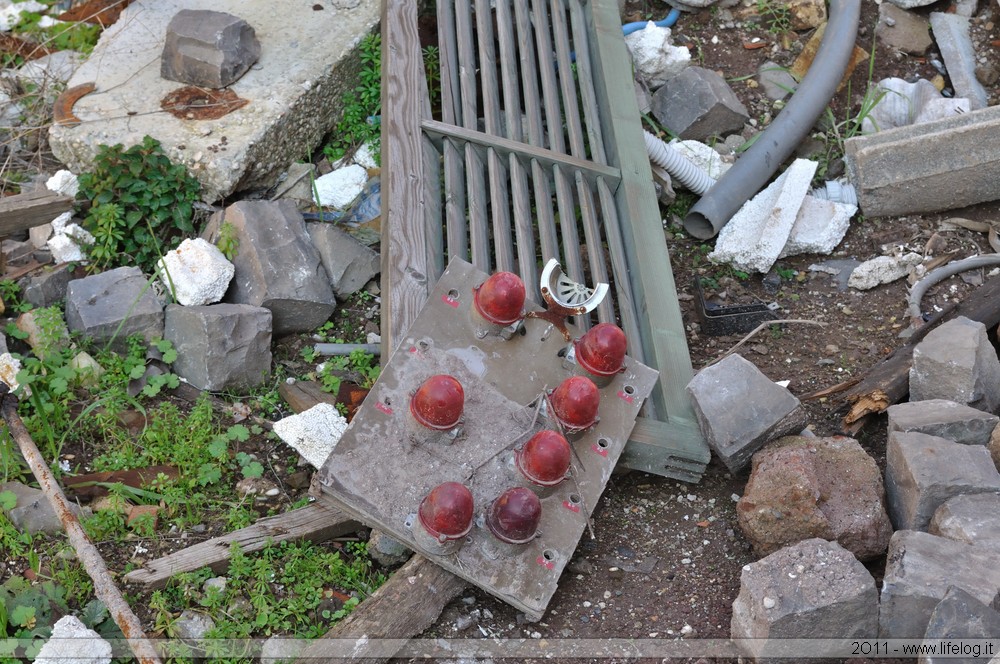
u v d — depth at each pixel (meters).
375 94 2.12
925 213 2.00
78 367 1.70
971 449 1.47
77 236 1.91
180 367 1.76
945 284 1.88
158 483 1.60
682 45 2.26
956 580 1.35
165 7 2.20
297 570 1.52
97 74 2.06
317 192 1.99
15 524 1.53
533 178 1.87
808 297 1.92
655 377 1.57
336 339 1.86
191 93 2.01
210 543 1.53
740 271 1.95
